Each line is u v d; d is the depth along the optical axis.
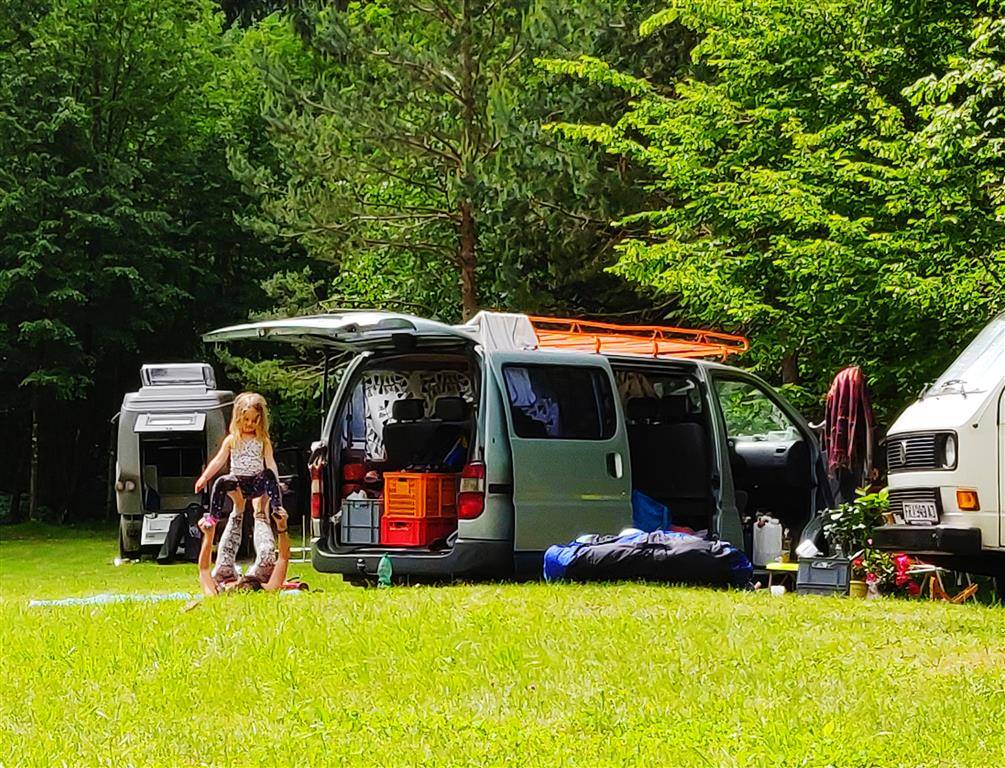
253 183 28.28
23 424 39.03
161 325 38.31
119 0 37.09
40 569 21.53
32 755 6.09
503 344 12.05
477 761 5.82
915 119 16.75
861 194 16.45
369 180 26.38
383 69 25.58
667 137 19.05
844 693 6.94
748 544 13.17
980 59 13.96
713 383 12.98
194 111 38.91
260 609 9.55
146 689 7.41
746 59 17.64
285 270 37.88
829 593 11.17
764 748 5.87
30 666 8.09
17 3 37.00
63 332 34.72
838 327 16.89
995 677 7.28
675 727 6.23
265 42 37.38
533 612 9.12
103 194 36.00
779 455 13.71
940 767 5.65
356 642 8.26
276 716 6.79
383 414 12.88
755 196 16.62
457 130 25.00
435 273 27.89
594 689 7.12
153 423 22.94
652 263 18.11
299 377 29.98
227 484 11.52
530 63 24.58
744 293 17.11
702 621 8.77
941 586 11.95
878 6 16.53
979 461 10.74
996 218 13.84
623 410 12.60
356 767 5.83
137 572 20.34
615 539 11.27
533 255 25.64
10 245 35.19
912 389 16.80
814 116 17.11
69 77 36.22
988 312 14.96
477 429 11.65
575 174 23.44
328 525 12.56
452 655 7.89
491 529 11.53
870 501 12.40
